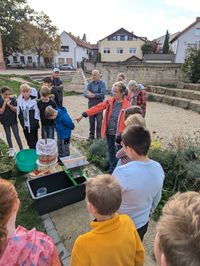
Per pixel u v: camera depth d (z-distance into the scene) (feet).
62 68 136.56
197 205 2.21
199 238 1.98
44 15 121.19
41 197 9.45
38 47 126.72
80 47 166.40
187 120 29.55
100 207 4.25
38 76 67.62
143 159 5.65
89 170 13.98
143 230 6.04
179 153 12.63
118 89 11.93
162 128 25.73
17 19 112.47
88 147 17.43
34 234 3.72
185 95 40.52
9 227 3.40
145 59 125.08
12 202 3.37
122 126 11.49
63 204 10.16
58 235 8.85
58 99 19.70
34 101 14.79
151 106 39.27
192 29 104.37
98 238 4.28
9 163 14.40
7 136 15.70
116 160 13.07
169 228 2.12
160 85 53.62
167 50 149.38
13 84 46.80
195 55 47.78
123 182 5.36
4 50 112.16
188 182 11.60
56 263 3.81
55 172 10.74
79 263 4.34
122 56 150.71
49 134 15.70
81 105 36.88
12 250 3.31
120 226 4.44
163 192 11.10
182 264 1.99
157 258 2.36
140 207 5.65
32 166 13.04
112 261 4.28
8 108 15.07
